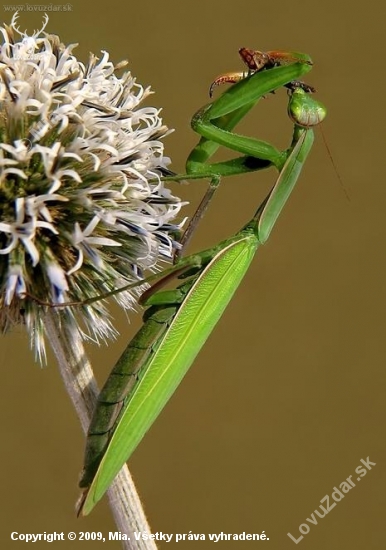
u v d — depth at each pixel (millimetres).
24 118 580
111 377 583
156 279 590
